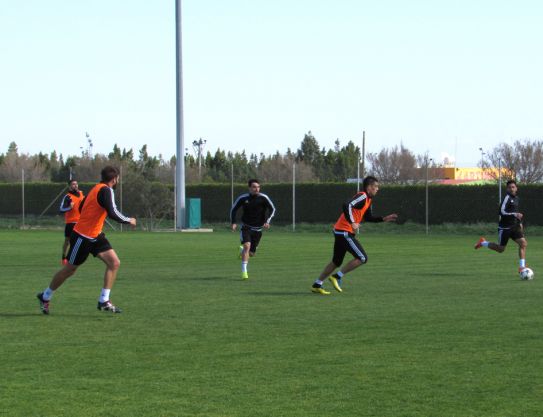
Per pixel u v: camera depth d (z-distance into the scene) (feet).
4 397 24.03
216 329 35.65
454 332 34.86
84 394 24.40
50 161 298.35
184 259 76.79
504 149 195.21
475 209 138.82
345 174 269.44
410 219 144.66
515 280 57.11
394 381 26.03
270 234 131.34
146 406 23.11
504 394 24.47
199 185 166.30
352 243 48.42
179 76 140.87
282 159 262.88
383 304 44.04
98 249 39.99
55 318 38.86
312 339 33.19
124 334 34.37
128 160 254.47
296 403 23.44
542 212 131.54
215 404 23.32
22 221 154.92
